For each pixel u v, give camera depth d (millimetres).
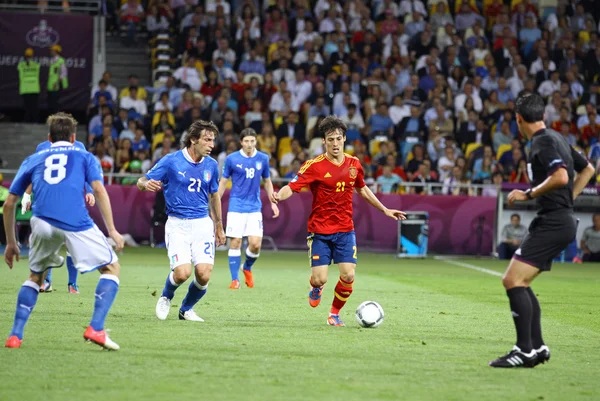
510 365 23484
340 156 31422
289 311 35875
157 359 23328
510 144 88562
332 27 102438
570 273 64562
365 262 71000
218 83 94562
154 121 88250
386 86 96062
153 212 78875
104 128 85438
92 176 24438
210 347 25562
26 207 39625
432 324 32594
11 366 21938
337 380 21062
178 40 100000
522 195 23672
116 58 104188
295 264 65938
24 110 97000
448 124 91188
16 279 47594
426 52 101062
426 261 73562
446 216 79125
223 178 47000
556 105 95500
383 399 19109
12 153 92875
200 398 18797
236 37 100375
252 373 21672
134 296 40219
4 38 96438
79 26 98375
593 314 37969
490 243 79250
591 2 110875
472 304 40406
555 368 23672
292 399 18891
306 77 95312
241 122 91188
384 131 88625
